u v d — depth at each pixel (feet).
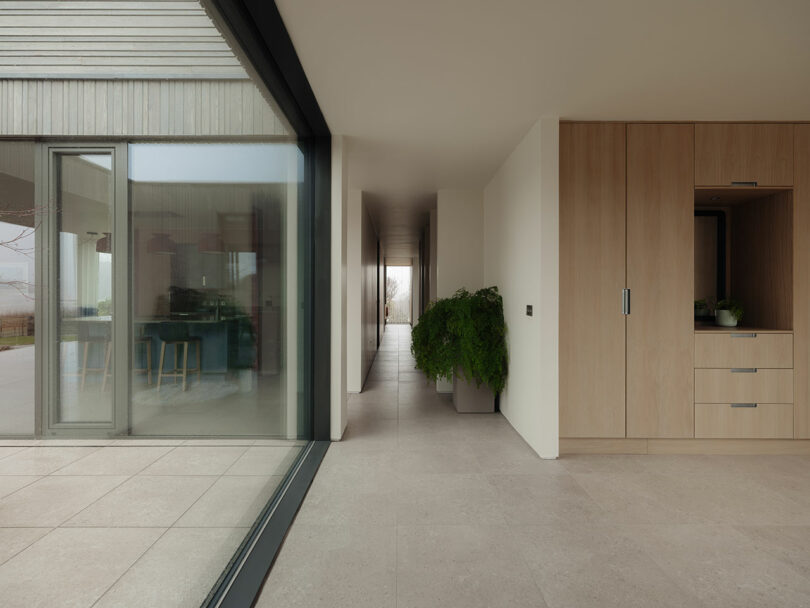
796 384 11.49
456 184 17.20
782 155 11.55
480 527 7.72
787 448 11.59
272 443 9.25
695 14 6.98
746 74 8.99
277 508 8.34
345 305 12.87
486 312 14.85
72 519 3.51
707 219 13.62
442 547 7.07
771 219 12.19
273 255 9.32
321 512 8.25
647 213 11.47
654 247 11.47
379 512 8.25
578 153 11.45
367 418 14.79
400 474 10.06
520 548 7.06
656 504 8.64
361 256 18.63
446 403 16.97
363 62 8.38
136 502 4.40
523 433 12.62
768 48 7.99
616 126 11.45
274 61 8.21
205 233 6.10
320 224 12.28
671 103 10.37
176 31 5.11
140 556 4.41
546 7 6.77
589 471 10.30
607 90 9.66
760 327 12.56
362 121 11.21
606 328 11.44
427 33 7.44
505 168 14.37
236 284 7.27
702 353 11.47
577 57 8.27
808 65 8.62
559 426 11.45
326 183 12.26
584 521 7.95
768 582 6.23
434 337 15.78
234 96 7.03
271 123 9.10
